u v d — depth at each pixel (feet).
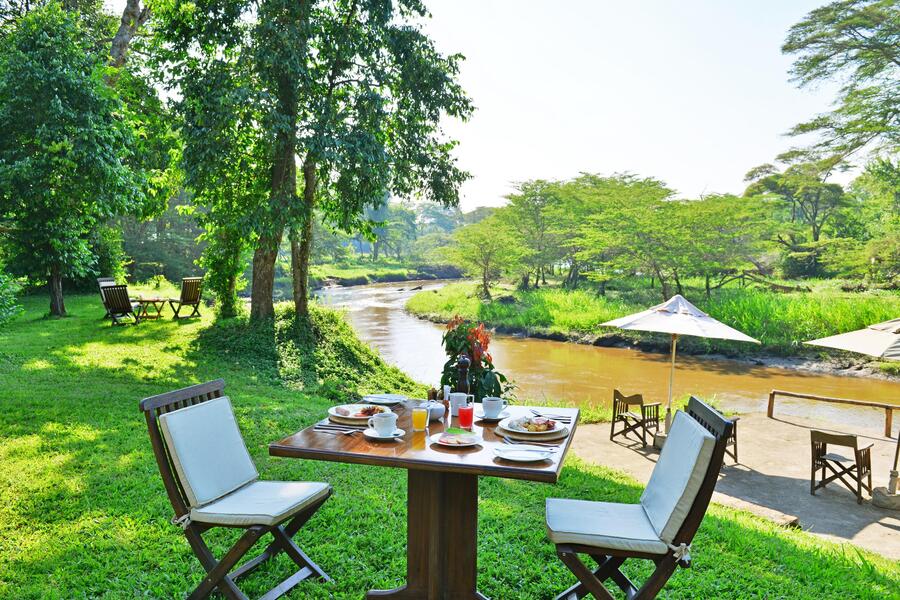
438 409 11.88
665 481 9.84
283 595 10.65
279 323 44.50
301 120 42.55
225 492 10.49
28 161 28.60
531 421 10.87
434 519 9.96
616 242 92.63
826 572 13.65
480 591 11.07
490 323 94.38
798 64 91.66
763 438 32.91
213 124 37.96
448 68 46.44
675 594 11.48
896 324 25.39
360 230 49.80
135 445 19.39
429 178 48.03
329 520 14.25
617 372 60.23
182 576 11.18
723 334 28.17
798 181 102.99
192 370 34.12
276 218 40.40
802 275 118.21
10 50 29.91
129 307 48.39
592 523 9.59
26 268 50.80
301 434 10.52
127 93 45.27
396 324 94.38
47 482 15.98
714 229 87.81
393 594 10.34
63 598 10.55
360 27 44.11
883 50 83.56
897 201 96.63
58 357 33.96
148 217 50.19
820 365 63.31
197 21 40.29
